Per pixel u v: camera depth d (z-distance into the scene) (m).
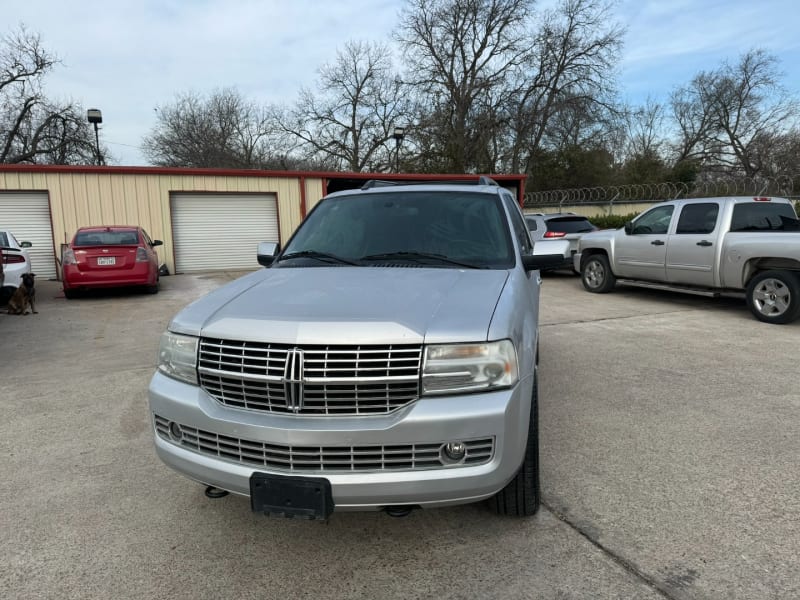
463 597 2.32
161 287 13.12
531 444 2.76
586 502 3.03
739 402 4.63
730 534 2.71
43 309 10.00
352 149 42.41
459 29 34.94
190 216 16.33
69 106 36.12
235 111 48.50
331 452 2.25
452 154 34.59
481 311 2.48
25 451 3.86
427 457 2.26
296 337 2.29
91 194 15.12
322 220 4.01
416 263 3.36
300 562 2.59
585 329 7.62
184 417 2.49
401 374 2.26
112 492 3.27
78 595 2.36
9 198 14.54
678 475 3.33
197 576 2.49
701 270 8.73
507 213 3.83
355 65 41.44
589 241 11.08
